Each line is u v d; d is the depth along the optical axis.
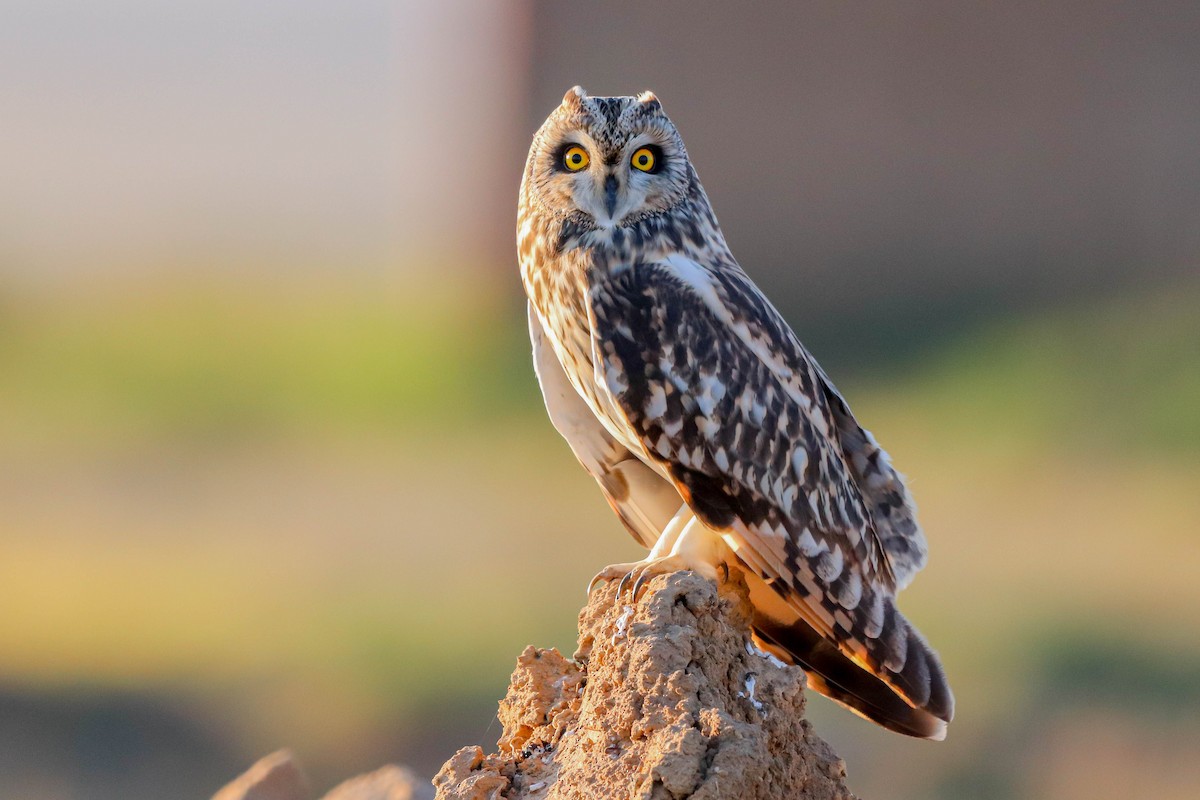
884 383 23.59
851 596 5.68
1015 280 25.48
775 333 5.95
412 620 15.13
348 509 19.55
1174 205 25.44
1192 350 20.88
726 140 25.97
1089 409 20.33
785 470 5.70
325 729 13.58
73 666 14.74
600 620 5.30
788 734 4.88
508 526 18.28
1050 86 25.55
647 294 5.88
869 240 25.83
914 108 25.72
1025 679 13.66
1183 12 25.30
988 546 16.72
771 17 25.64
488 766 5.13
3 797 12.60
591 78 26.31
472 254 27.72
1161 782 12.40
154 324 28.16
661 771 4.46
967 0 25.41
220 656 14.73
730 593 5.56
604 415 6.04
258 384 25.58
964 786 12.52
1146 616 14.62
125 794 13.02
